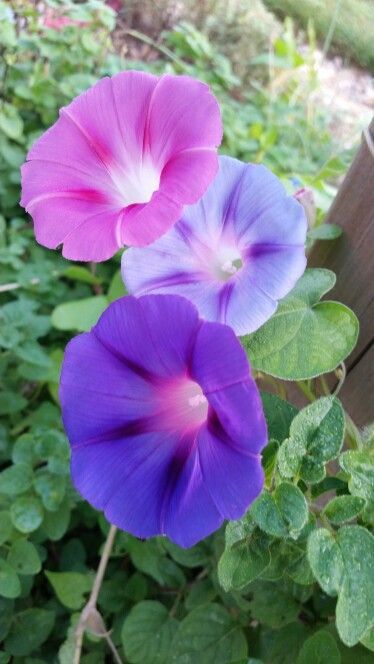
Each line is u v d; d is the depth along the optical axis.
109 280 0.42
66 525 0.26
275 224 0.16
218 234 0.17
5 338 0.31
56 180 0.17
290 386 0.24
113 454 0.15
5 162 0.44
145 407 0.16
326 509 0.16
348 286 0.20
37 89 0.46
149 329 0.14
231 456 0.13
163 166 0.16
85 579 0.26
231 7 0.70
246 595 0.24
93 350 0.15
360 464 0.16
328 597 0.22
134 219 0.15
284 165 0.49
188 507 0.14
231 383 0.13
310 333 0.18
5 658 0.26
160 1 0.67
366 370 0.21
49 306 0.40
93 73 0.50
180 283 0.17
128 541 0.28
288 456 0.16
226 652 0.22
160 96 0.16
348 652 0.19
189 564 0.25
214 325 0.13
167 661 0.23
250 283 0.16
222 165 0.17
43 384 0.36
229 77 0.55
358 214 0.20
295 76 0.63
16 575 0.25
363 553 0.15
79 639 0.24
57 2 0.48
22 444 0.26
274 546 0.17
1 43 0.44
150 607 0.26
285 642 0.21
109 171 0.17
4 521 0.26
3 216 0.44
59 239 0.16
